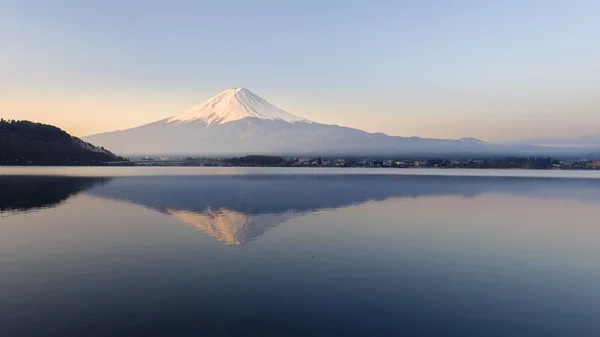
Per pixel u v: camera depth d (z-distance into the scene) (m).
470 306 15.66
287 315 14.59
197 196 51.38
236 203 44.06
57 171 119.94
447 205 44.19
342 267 20.22
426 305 15.67
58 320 13.97
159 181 79.88
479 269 20.20
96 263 20.38
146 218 33.78
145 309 14.90
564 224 32.84
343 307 15.38
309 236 27.22
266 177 97.94
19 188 61.47
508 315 14.92
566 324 14.25
